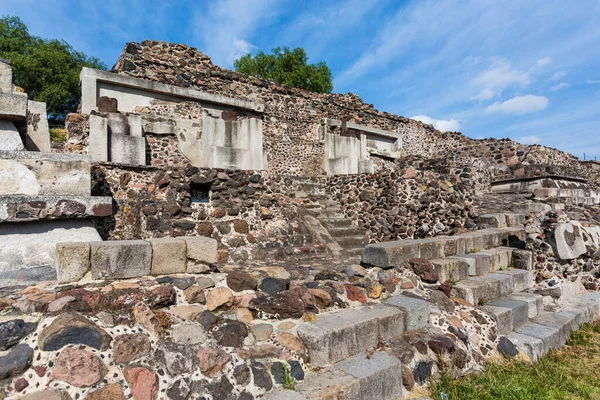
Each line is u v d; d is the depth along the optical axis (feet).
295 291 8.86
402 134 52.47
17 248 9.71
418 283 11.62
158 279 7.72
